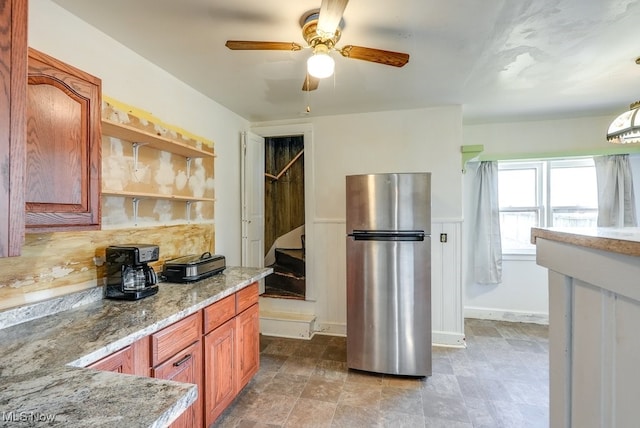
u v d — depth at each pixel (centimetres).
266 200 384
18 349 115
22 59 92
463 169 323
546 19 173
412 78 251
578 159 373
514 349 308
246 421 202
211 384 186
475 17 172
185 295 187
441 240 320
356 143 343
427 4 161
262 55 214
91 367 115
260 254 369
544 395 231
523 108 328
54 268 160
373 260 258
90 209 143
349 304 266
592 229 85
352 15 170
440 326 320
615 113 347
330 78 251
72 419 72
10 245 89
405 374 254
